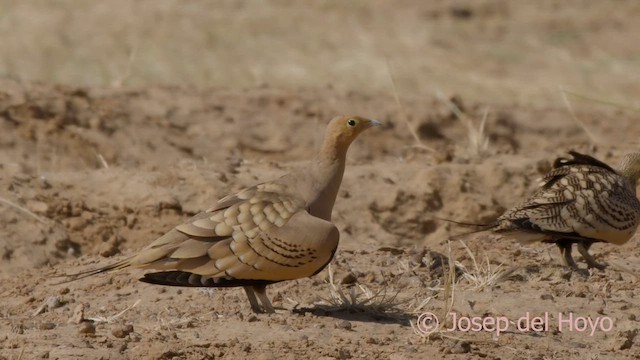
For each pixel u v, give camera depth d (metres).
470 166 22.50
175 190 20.61
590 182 16.78
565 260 17.28
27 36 38.94
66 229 19.75
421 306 15.05
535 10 50.56
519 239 16.88
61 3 43.62
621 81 39.72
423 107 30.70
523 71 40.56
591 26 48.44
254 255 14.04
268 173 21.89
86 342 13.80
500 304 15.41
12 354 13.30
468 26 46.75
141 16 42.53
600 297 15.84
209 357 13.14
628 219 16.97
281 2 47.16
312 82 36.22
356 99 30.88
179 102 29.05
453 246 18.69
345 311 15.09
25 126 25.14
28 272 18.02
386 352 13.48
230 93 30.25
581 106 34.75
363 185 21.70
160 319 14.87
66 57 37.12
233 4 46.03
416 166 22.72
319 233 14.09
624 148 24.86
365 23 45.06
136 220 20.09
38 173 21.59
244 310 15.18
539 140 31.00
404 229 21.27
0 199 19.69
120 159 25.45
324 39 41.78
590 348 14.03
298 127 28.95
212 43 40.06
